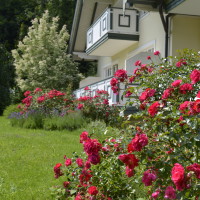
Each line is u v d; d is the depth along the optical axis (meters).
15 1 34.88
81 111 12.03
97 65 22.77
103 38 14.79
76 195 3.79
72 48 22.19
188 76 3.94
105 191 3.49
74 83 22.67
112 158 3.18
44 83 21.08
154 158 2.83
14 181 5.05
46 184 4.84
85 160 4.03
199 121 2.59
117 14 14.27
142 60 11.88
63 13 29.61
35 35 22.56
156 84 4.44
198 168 2.31
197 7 9.98
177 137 2.68
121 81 4.97
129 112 7.04
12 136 9.59
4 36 33.91
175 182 2.25
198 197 2.44
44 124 11.95
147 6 10.79
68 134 10.28
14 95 26.38
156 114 3.01
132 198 3.46
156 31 12.63
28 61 22.14
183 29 11.52
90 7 19.81
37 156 6.76
